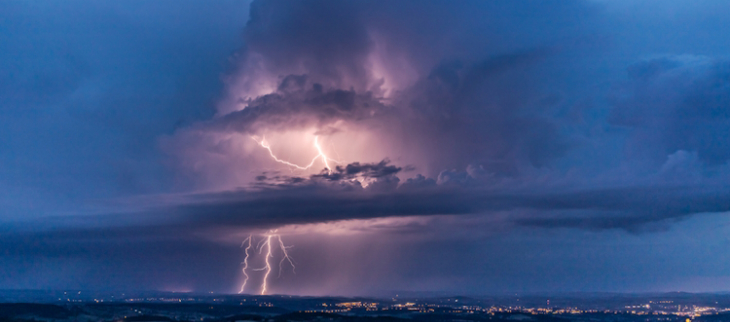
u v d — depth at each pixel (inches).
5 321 6904.5
